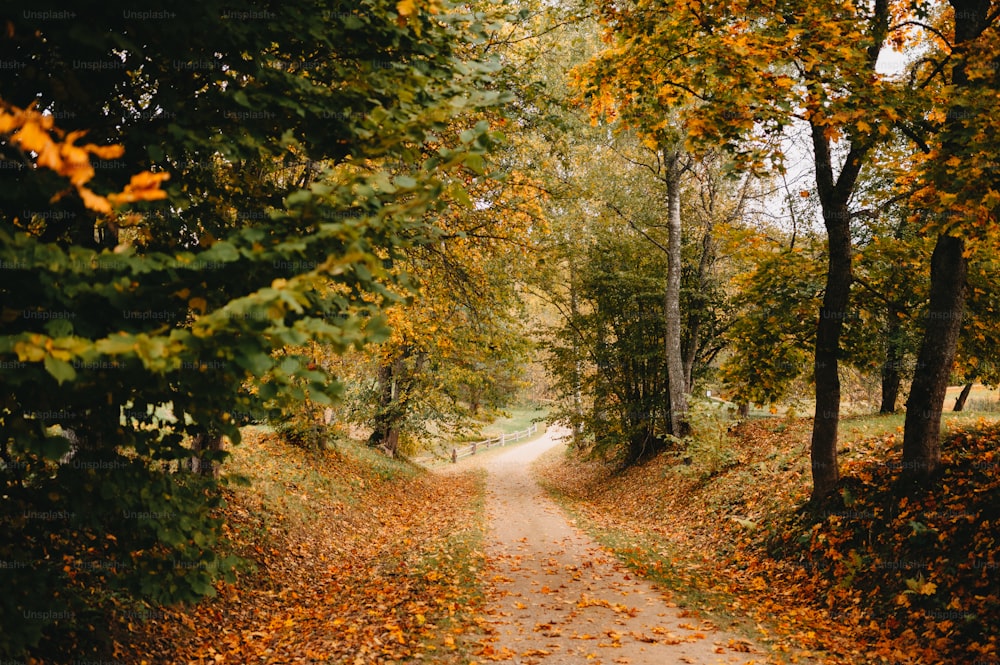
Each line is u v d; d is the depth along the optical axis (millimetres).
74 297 2963
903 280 9547
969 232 5949
